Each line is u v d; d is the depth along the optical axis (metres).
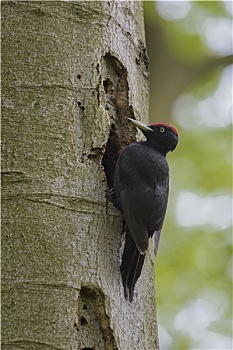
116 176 11.96
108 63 11.80
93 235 10.55
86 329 10.23
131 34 12.25
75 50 11.23
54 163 10.50
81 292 10.27
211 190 21.05
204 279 19.92
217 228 20.48
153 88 22.50
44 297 9.80
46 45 10.98
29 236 10.02
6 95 10.59
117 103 11.97
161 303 19.55
